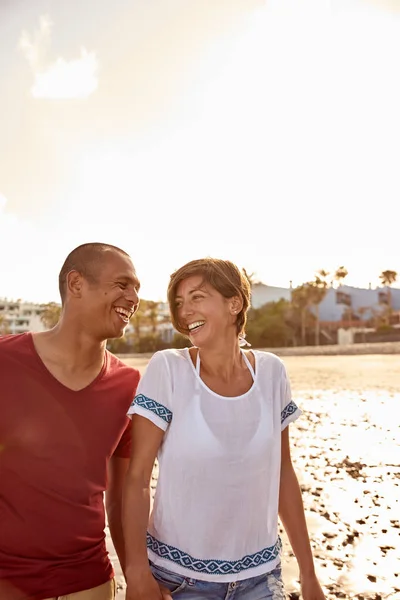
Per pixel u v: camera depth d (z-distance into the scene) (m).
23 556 2.46
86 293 2.59
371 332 107.56
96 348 2.63
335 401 19.67
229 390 2.42
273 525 2.44
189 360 2.43
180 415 2.33
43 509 2.47
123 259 2.70
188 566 2.29
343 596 4.42
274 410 2.48
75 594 2.47
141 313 101.12
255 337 97.19
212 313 2.41
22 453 2.48
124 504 2.31
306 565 2.59
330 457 9.91
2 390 2.50
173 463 2.32
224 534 2.30
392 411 16.55
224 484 2.29
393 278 125.88
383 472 8.71
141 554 2.25
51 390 2.54
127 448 2.83
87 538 2.54
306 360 59.19
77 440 2.54
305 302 104.88
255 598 2.33
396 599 4.36
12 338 2.67
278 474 2.47
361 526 6.12
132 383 2.75
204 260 2.50
